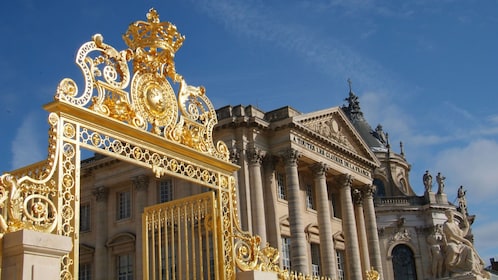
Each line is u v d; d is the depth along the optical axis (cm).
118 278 4634
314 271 4931
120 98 1027
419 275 6456
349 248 5116
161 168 1087
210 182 1205
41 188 855
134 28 1082
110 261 4700
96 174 4947
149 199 4625
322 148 5022
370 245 5597
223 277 1157
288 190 4475
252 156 4419
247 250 1223
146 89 1080
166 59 1132
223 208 1214
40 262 780
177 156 1123
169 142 1093
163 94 1114
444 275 2717
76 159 920
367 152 5709
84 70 966
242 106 4528
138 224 4569
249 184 4356
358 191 5662
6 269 768
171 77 1144
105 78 1002
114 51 1023
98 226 4791
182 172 1138
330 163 5088
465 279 2588
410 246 6562
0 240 772
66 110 923
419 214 6675
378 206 6644
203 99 1218
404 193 7562
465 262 2659
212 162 1201
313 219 5053
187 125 1164
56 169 888
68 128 927
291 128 4600
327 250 4681
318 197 4831
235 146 4412
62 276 838
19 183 821
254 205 4309
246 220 4231
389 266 6469
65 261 851
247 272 1155
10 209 799
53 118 905
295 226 4366
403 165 7994
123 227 4709
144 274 1290
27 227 813
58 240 805
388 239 6569
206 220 1221
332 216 5397
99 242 4756
